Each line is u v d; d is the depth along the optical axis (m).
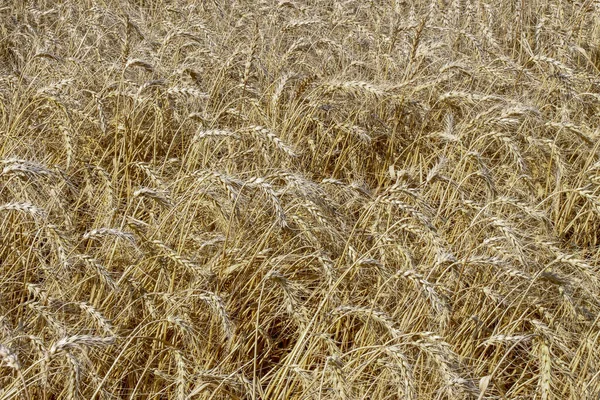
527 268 5.02
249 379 4.66
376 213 5.59
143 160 6.71
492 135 5.99
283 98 7.89
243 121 6.84
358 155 7.10
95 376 3.99
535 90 8.02
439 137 6.71
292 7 9.63
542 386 3.93
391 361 4.04
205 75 8.14
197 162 6.12
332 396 3.90
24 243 5.18
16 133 6.15
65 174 5.04
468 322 4.74
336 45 8.25
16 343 4.21
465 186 6.42
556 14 9.96
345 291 4.99
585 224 6.13
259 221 5.55
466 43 9.30
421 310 4.71
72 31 8.95
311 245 5.28
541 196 6.52
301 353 4.46
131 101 7.21
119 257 5.12
